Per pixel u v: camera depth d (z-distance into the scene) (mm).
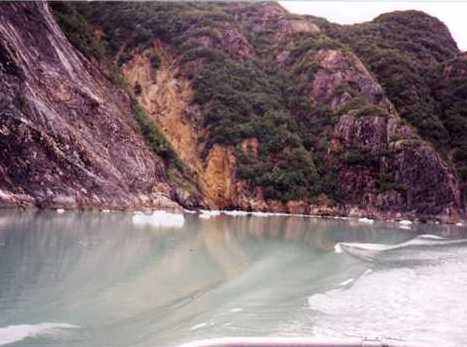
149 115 57375
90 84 42656
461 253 28375
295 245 25859
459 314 13898
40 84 35156
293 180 61594
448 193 67188
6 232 19797
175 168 50906
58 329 9219
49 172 32594
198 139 61750
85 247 18250
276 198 60188
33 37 36438
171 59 67688
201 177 57156
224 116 62344
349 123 67312
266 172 60688
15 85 32062
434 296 16219
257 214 55062
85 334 9125
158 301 11938
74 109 38094
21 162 30750
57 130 34500
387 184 64688
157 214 37031
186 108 63562
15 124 31016
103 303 11211
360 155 65625
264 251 22797
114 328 9664
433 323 12820
